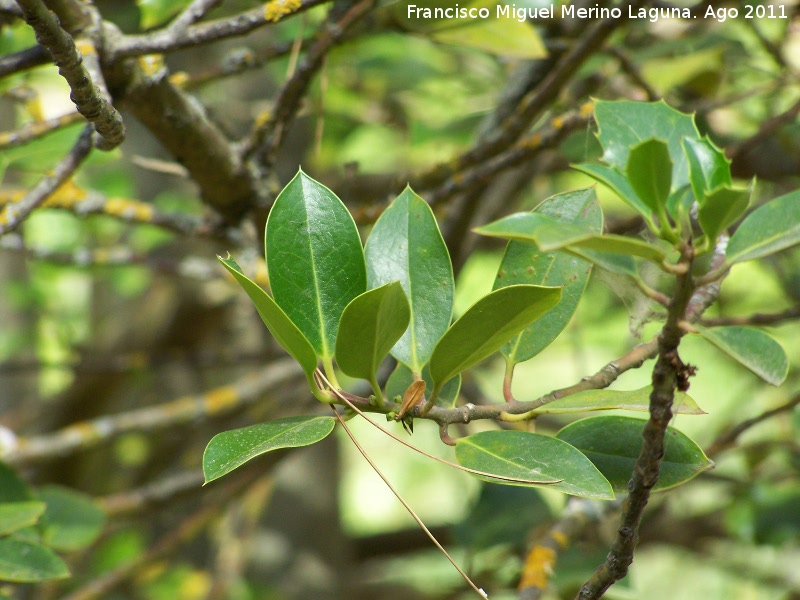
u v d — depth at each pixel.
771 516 1.21
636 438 0.81
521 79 1.08
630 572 1.00
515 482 0.76
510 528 1.13
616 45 1.14
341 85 1.47
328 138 1.53
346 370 0.77
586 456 0.78
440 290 0.81
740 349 0.74
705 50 1.09
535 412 0.78
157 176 1.76
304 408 1.35
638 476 0.75
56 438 1.17
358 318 0.76
